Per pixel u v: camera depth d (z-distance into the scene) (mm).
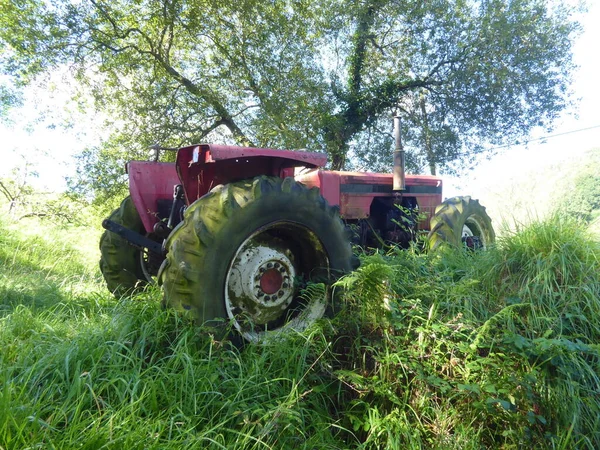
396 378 2057
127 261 3480
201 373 1848
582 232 2752
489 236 4574
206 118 10727
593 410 1857
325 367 2092
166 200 3252
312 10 11836
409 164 13102
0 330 2160
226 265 2160
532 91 12578
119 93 10148
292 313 2531
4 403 1367
